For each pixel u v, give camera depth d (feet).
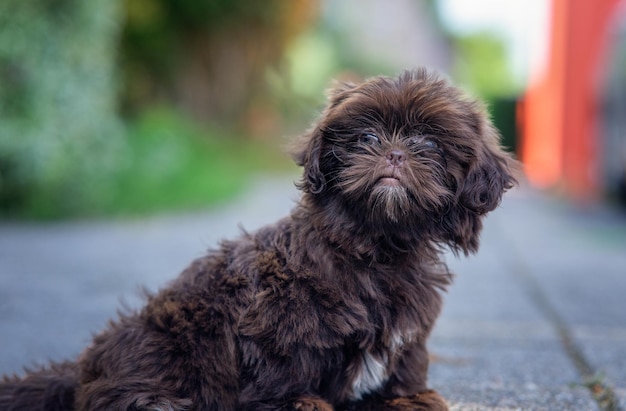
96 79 7.97
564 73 14.01
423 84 2.96
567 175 13.69
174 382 2.81
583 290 5.16
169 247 6.31
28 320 4.19
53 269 5.36
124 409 2.76
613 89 9.82
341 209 2.88
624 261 6.40
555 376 3.56
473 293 5.05
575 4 13.39
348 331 2.78
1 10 6.88
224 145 15.53
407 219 2.87
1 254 5.90
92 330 3.96
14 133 7.02
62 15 7.39
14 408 2.93
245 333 2.80
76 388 2.93
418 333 2.91
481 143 2.94
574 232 8.48
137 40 14.43
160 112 13.46
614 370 3.62
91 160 7.98
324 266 2.82
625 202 10.23
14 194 7.75
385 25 30.42
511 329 4.21
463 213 2.94
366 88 2.97
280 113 18.53
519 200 12.21
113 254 5.97
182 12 15.06
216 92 16.62
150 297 3.02
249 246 2.94
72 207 7.95
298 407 2.76
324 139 2.93
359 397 2.96
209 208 8.98
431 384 3.45
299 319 2.77
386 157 2.85
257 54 16.85
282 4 16.16
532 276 5.69
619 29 9.83
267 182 12.80
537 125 18.24
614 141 9.86
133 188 9.07
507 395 3.34
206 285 2.90
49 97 7.29
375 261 2.88
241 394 2.82
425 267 2.97
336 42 24.29
